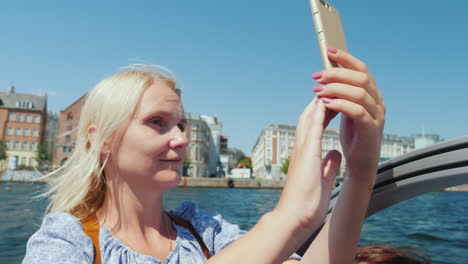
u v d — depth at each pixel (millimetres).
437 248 3438
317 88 500
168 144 761
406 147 79938
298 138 502
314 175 458
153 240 869
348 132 592
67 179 805
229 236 1005
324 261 669
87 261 690
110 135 759
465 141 789
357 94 478
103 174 850
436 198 4602
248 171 55188
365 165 556
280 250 443
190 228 1000
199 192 29938
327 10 589
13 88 52469
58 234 699
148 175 757
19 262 4090
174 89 868
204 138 59781
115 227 814
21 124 50250
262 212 11922
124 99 753
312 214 448
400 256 868
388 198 939
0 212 8766
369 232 4125
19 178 39125
